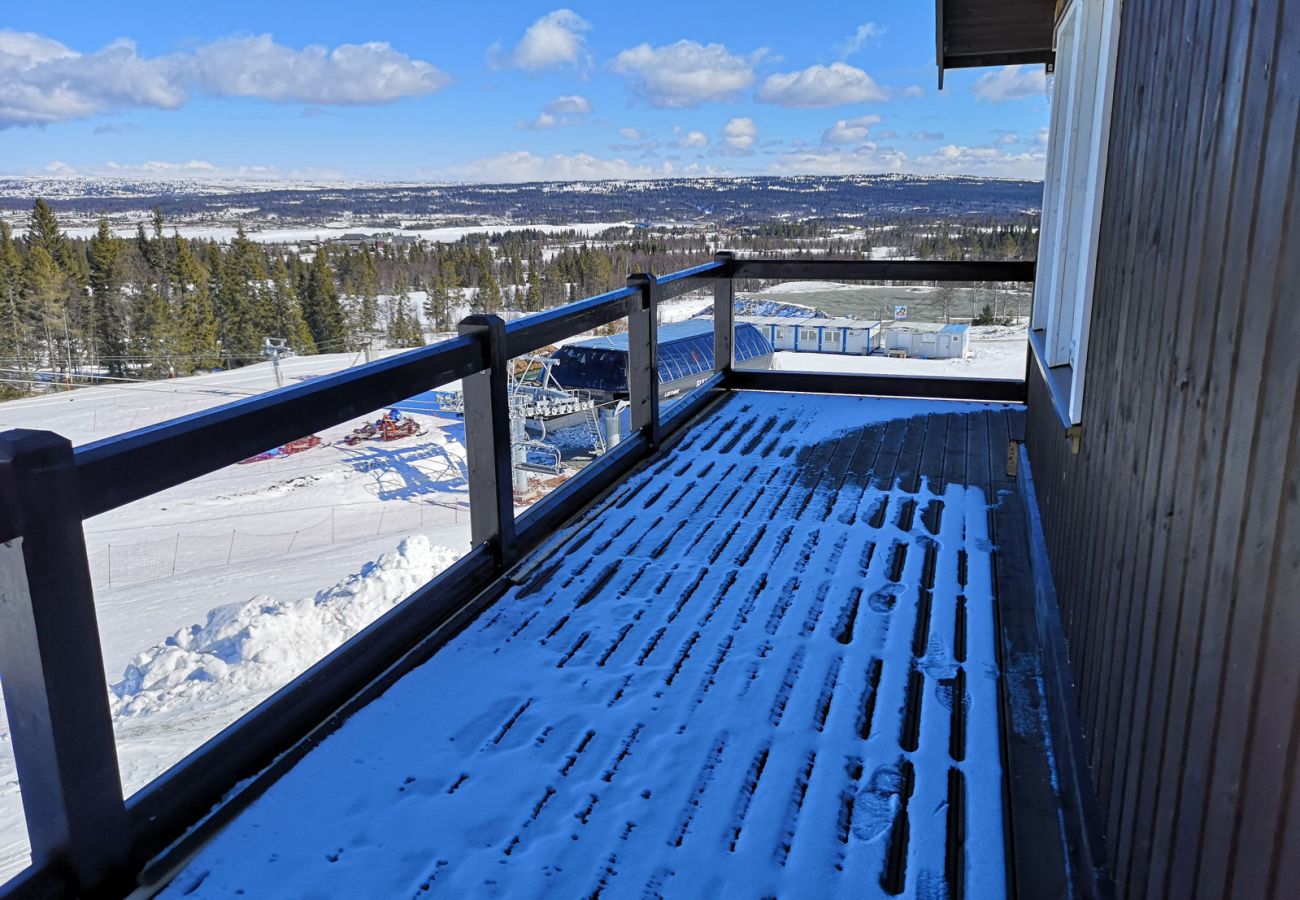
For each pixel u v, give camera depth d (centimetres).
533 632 257
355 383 207
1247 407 92
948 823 175
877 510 361
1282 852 76
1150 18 169
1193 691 105
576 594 282
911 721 211
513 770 192
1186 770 106
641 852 167
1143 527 142
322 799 181
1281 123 85
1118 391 178
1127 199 184
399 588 755
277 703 198
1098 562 186
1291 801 74
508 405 289
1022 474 379
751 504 369
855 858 165
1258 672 83
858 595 281
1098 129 223
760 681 229
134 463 149
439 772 191
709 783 188
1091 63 299
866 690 225
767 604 275
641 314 425
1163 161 147
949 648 247
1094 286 225
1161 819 116
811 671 234
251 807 178
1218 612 97
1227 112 107
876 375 567
